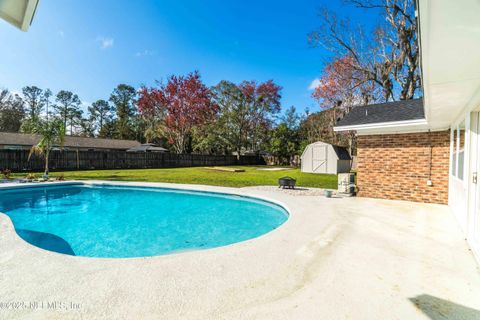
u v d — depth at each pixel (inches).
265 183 471.8
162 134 1273.4
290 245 145.3
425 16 69.5
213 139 1259.8
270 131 1408.7
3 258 122.7
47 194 395.2
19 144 906.1
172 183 446.9
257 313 81.1
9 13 100.8
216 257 127.2
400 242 151.0
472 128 152.6
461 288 97.7
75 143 1085.1
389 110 316.8
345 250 137.6
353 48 684.7
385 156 302.0
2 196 352.5
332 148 724.7
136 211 309.3
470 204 151.8
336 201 286.2
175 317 78.6
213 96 1321.4
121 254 180.7
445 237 160.2
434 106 172.1
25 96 1598.2
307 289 96.4
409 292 94.7
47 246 196.7
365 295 92.3
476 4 61.5
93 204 342.3
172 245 198.7
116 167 863.7
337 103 785.6
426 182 276.1
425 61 99.4
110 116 1894.7
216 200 357.1
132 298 88.7
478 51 90.1
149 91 1139.3
